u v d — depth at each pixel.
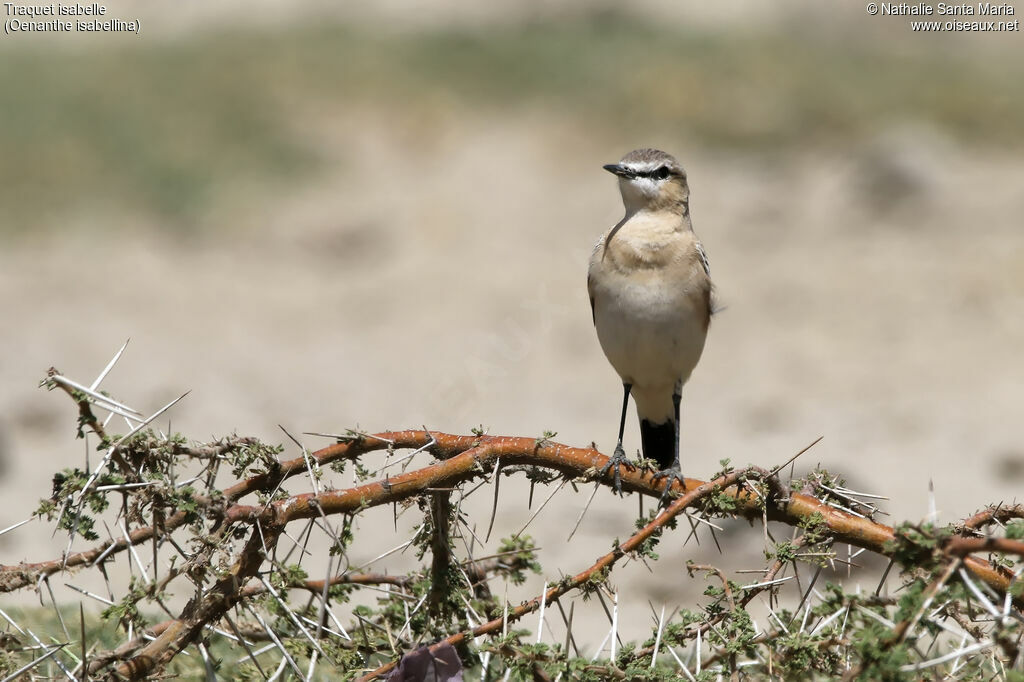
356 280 18.95
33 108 23.50
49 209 20.80
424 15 30.17
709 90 25.11
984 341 15.66
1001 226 19.80
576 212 21.28
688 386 14.56
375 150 23.47
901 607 4.52
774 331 16.34
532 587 9.15
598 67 26.30
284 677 5.77
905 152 21.97
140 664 4.95
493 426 13.20
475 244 20.09
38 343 15.94
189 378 14.79
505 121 24.56
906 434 12.62
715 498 5.23
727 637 5.11
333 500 5.11
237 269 19.41
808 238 19.98
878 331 16.14
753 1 32.41
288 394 14.25
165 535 4.94
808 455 12.04
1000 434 12.55
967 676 5.16
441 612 5.57
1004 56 28.84
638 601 9.09
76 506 4.92
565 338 16.38
